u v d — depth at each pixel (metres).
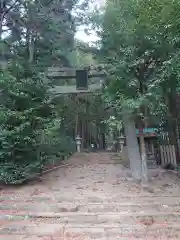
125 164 8.52
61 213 4.86
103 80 7.52
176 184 6.51
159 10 5.19
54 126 7.20
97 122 16.25
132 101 5.90
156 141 9.27
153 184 6.49
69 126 15.49
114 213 4.82
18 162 6.67
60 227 4.30
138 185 6.45
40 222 4.56
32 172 6.71
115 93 6.49
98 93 7.54
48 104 7.39
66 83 8.57
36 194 5.84
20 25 8.20
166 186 6.36
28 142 6.70
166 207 5.08
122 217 4.65
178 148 8.82
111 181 6.86
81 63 9.10
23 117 6.50
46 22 8.18
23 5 8.00
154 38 5.81
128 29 5.93
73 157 9.88
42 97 7.31
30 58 8.01
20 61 7.24
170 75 5.96
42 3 8.09
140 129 6.87
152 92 6.02
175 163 8.24
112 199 5.48
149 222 4.48
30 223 4.50
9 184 6.54
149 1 5.21
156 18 5.32
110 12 6.52
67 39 8.70
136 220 4.56
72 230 4.22
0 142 6.40
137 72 6.49
